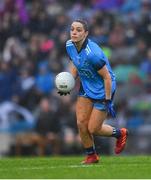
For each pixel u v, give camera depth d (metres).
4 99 59.62
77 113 29.86
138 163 31.12
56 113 52.97
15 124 55.91
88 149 30.36
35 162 32.31
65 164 31.03
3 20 69.56
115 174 26.41
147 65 59.25
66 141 52.12
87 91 29.42
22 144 53.75
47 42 63.66
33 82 59.62
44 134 52.69
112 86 29.28
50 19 66.94
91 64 28.83
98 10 69.81
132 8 68.44
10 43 66.56
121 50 61.66
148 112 54.88
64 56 62.41
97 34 63.53
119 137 31.11
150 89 56.75
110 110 29.52
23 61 62.69
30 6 70.38
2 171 27.94
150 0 66.19
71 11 69.06
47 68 59.91
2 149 54.97
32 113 57.09
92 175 26.12
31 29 67.31
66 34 64.12
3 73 61.00
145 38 63.44
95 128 29.42
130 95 56.00
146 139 53.25
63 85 29.39
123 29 64.25
